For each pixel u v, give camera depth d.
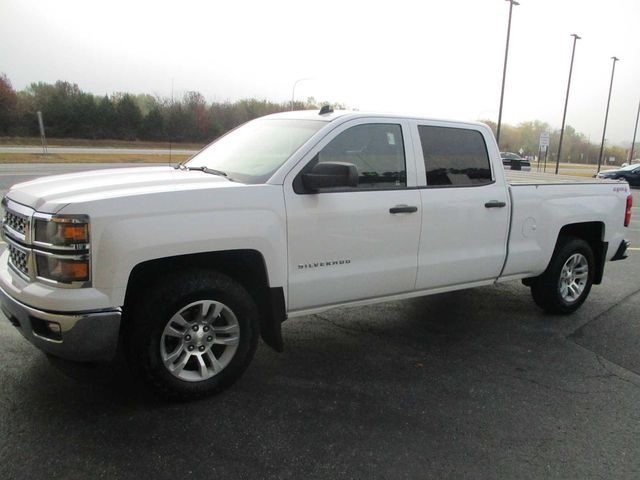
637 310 5.79
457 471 2.79
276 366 3.99
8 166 25.25
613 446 3.09
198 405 3.34
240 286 3.43
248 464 2.76
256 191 3.39
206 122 64.12
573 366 4.21
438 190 4.25
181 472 2.67
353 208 3.77
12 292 3.08
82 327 2.88
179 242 3.08
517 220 4.79
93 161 32.12
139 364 3.14
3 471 2.61
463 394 3.66
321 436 3.05
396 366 4.08
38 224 2.92
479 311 5.56
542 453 2.99
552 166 60.69
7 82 57.59
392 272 4.06
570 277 5.43
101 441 2.89
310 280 3.68
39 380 3.55
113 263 2.90
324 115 4.00
